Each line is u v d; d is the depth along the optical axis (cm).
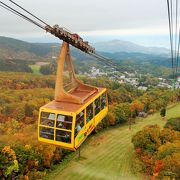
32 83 17462
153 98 15938
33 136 8156
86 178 6469
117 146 8444
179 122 10688
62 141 2073
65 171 6856
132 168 6806
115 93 16275
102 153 7862
